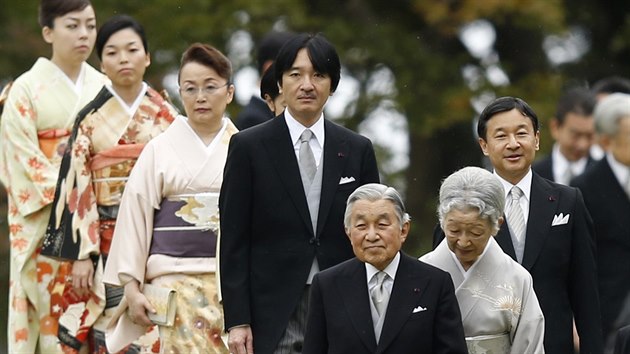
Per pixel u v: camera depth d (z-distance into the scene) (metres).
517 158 27.59
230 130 31.69
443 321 25.30
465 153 68.44
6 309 67.19
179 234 30.89
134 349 32.12
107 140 33.81
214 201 31.00
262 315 28.44
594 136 40.28
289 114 29.06
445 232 25.86
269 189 28.62
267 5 63.22
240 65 63.06
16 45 65.56
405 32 66.44
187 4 63.34
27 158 35.72
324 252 28.61
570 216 27.75
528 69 69.00
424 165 68.31
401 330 25.19
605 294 33.78
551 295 27.39
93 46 36.88
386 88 66.25
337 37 65.00
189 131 31.31
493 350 26.11
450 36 67.38
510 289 26.12
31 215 35.69
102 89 34.19
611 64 71.25
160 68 62.81
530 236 27.48
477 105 65.44
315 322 25.67
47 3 36.38
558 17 64.88
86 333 34.00
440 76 66.00
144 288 30.95
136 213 30.97
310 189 28.78
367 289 25.53
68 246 33.56
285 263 28.52
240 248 28.66
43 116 36.12
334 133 29.22
